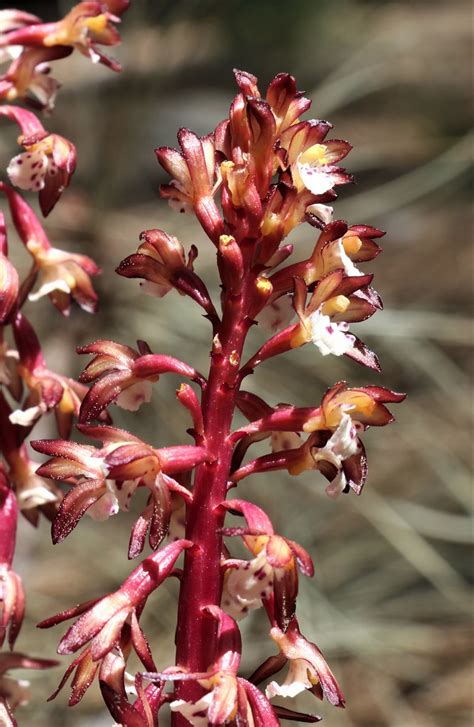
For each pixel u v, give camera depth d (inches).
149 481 6.3
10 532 7.7
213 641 6.5
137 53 16.0
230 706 6.0
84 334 15.6
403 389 18.0
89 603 6.3
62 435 8.1
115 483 6.2
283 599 6.0
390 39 20.1
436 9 31.9
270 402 16.0
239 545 14.2
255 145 6.3
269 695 6.2
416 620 16.1
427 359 16.9
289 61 24.5
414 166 20.8
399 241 23.5
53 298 8.1
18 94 8.2
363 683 15.3
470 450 17.6
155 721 6.4
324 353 6.3
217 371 6.5
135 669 13.9
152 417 15.8
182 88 23.2
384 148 20.4
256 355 6.5
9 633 7.5
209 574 6.5
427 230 23.8
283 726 14.1
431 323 17.4
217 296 15.9
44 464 6.3
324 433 6.4
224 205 6.4
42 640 14.7
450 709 14.9
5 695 7.7
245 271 6.5
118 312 15.6
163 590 14.9
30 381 7.9
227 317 6.5
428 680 15.4
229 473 6.6
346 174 6.4
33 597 15.2
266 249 6.4
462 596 15.9
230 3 18.7
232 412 6.6
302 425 6.4
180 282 6.6
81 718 13.8
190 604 6.5
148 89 16.2
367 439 17.8
